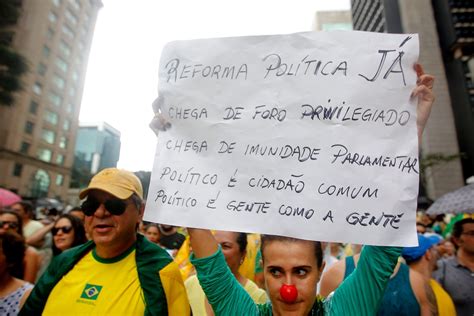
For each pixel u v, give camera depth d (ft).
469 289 9.18
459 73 183.32
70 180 189.57
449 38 189.57
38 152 151.12
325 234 4.52
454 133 164.86
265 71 5.23
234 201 4.93
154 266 5.69
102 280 5.68
